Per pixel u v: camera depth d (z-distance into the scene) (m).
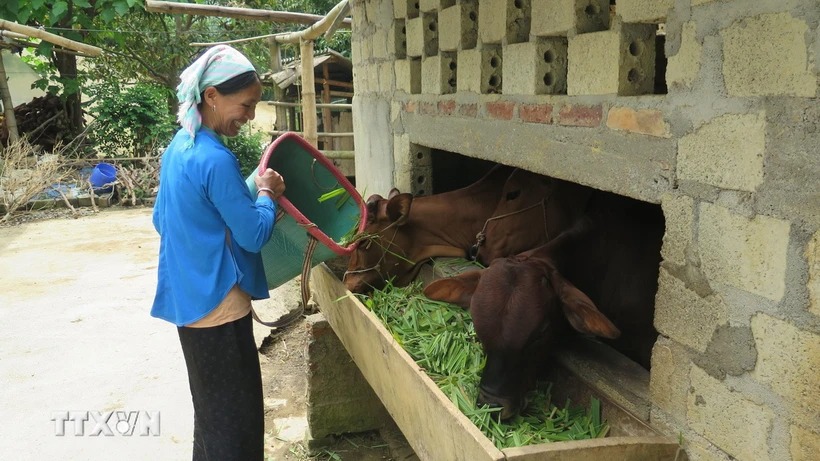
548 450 1.76
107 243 9.27
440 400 2.03
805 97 1.45
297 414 4.58
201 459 3.01
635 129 1.95
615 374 2.21
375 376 2.84
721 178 1.68
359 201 3.31
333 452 4.11
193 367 2.80
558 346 2.47
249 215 2.60
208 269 2.64
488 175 3.72
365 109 4.45
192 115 2.60
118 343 5.68
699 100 1.72
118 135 14.09
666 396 1.96
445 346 2.67
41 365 5.25
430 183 3.87
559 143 2.32
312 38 7.34
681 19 1.75
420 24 3.39
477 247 3.38
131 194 12.05
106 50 15.84
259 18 8.88
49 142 14.92
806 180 1.47
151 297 6.89
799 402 1.55
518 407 2.32
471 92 2.93
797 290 1.52
